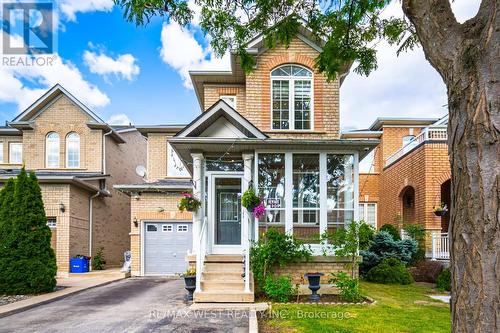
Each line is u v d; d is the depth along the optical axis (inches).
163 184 635.5
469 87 101.1
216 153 426.9
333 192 400.2
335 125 486.0
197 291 335.9
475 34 104.1
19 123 708.0
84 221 666.2
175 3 223.9
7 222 408.5
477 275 95.3
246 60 274.4
